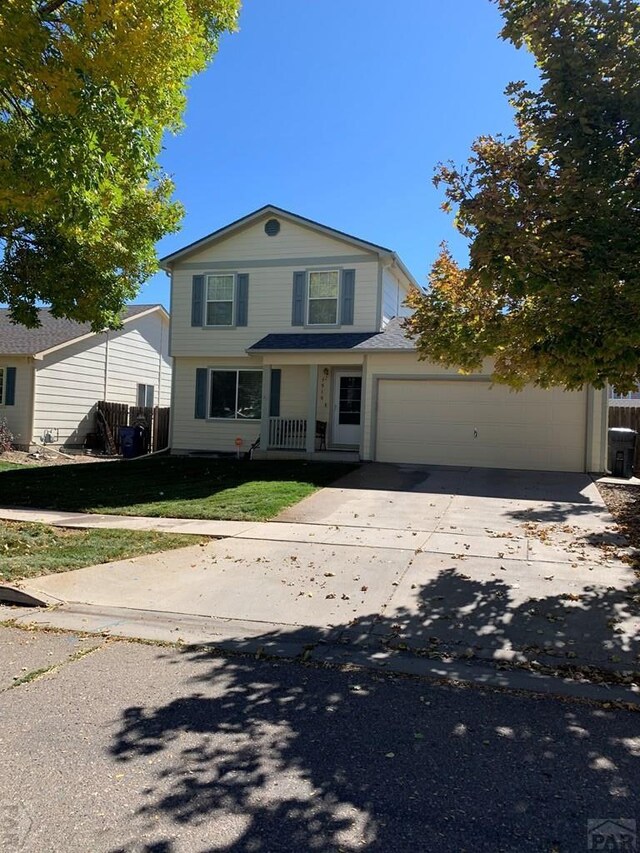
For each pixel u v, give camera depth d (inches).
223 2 295.9
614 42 215.6
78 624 216.8
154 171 348.5
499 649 194.1
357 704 157.5
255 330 732.0
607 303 217.3
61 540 323.0
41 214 283.3
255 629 212.5
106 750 132.4
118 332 962.7
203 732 141.0
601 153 221.6
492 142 247.8
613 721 148.9
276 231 724.0
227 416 753.6
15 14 212.8
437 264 317.4
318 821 108.7
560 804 114.4
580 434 574.6
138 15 234.5
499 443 596.4
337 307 700.7
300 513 400.8
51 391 824.9
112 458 816.9
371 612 226.2
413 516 389.7
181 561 290.0
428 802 114.7
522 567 276.4
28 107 263.1
